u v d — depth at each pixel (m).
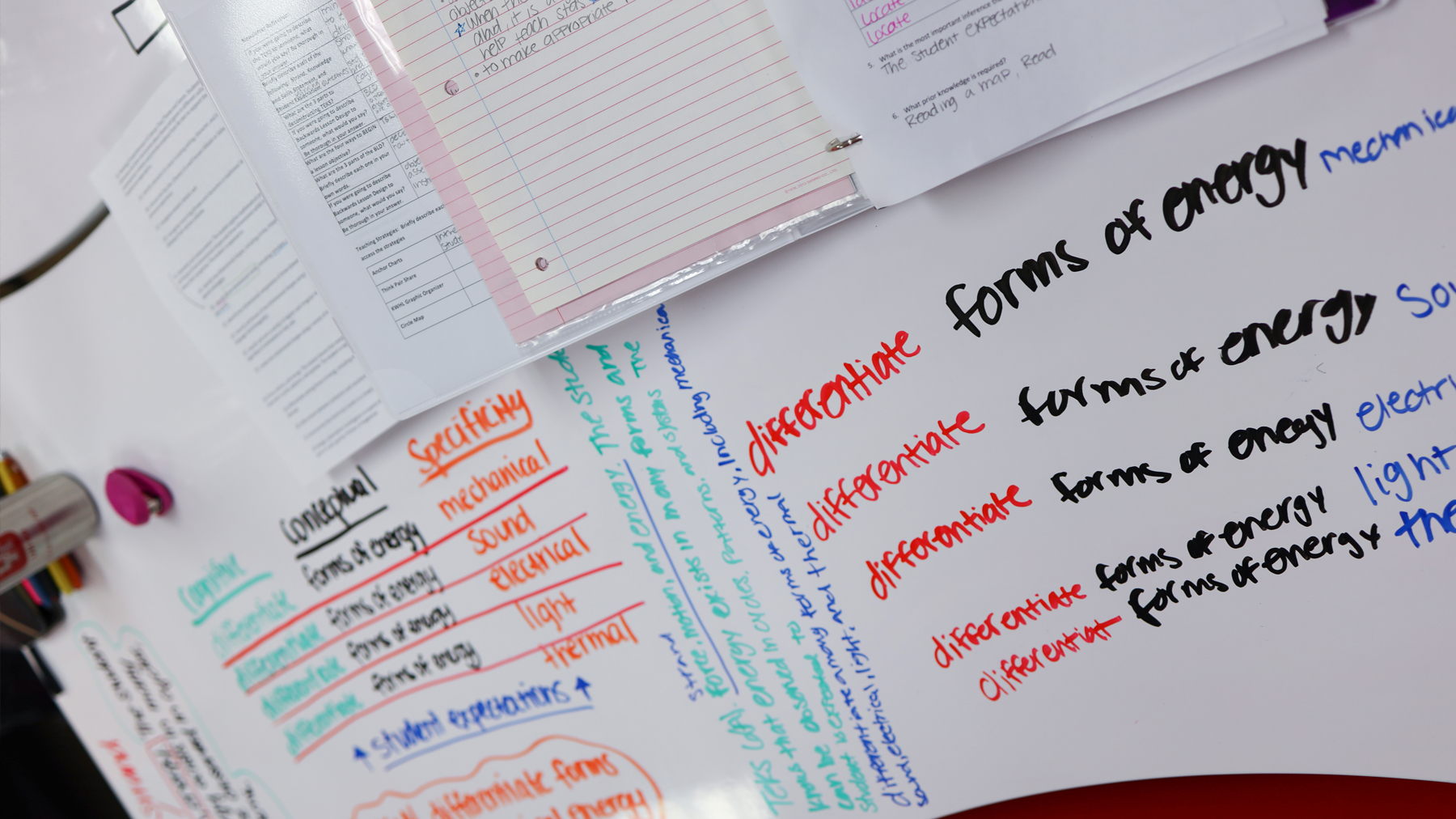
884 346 0.51
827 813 0.62
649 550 0.59
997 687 0.56
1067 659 0.54
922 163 0.46
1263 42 0.42
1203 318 0.47
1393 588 0.48
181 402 0.67
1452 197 0.43
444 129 0.50
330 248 0.54
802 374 0.53
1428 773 0.50
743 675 0.60
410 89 0.50
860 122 0.46
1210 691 0.52
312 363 0.60
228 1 0.52
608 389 0.56
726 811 0.64
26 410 0.73
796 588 0.57
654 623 0.61
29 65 0.62
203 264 0.61
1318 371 0.46
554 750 0.66
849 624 0.57
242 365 0.63
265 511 0.68
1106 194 0.46
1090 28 0.43
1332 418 0.47
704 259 0.49
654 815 0.65
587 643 0.63
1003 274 0.48
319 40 0.51
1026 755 0.57
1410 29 0.41
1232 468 0.49
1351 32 0.42
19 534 0.68
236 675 0.74
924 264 0.49
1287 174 0.44
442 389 0.55
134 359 0.67
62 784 0.85
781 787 0.62
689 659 0.61
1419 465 0.46
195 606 0.73
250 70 0.53
